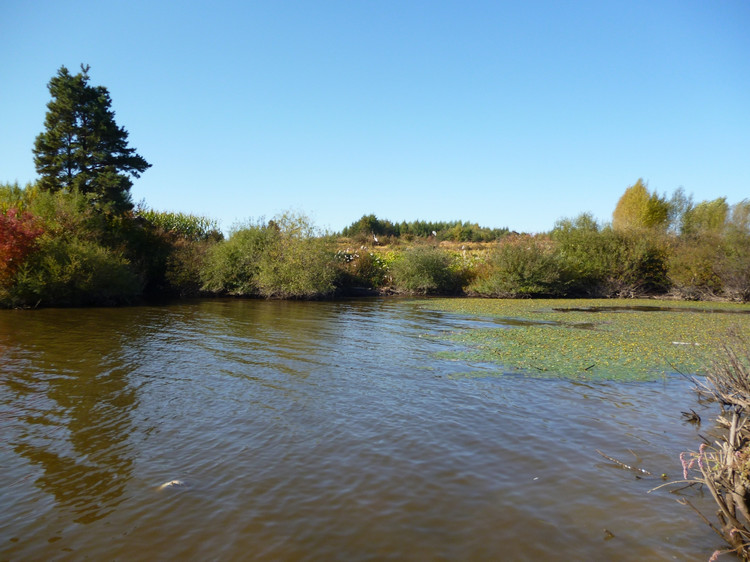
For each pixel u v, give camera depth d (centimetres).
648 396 799
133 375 899
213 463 539
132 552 380
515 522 430
